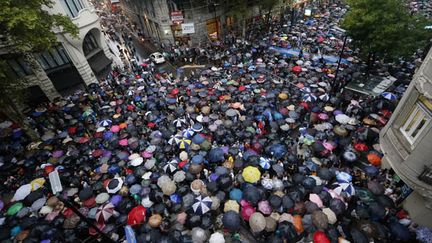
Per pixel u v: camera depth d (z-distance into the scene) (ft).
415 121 31.35
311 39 96.68
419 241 33.12
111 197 41.81
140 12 133.49
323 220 33.27
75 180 44.91
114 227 36.52
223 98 64.95
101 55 102.73
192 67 100.01
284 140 51.72
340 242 31.94
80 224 37.19
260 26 124.77
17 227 38.04
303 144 50.62
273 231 34.65
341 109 59.52
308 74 72.18
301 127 56.29
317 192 38.24
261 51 94.22
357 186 41.42
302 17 135.13
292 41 98.84
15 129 64.13
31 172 51.34
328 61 78.54
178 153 50.67
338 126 50.67
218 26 119.44
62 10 79.25
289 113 55.26
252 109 59.41
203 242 33.32
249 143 49.70
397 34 58.29
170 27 113.29
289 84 68.28
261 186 40.70
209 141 50.72
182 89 74.38
